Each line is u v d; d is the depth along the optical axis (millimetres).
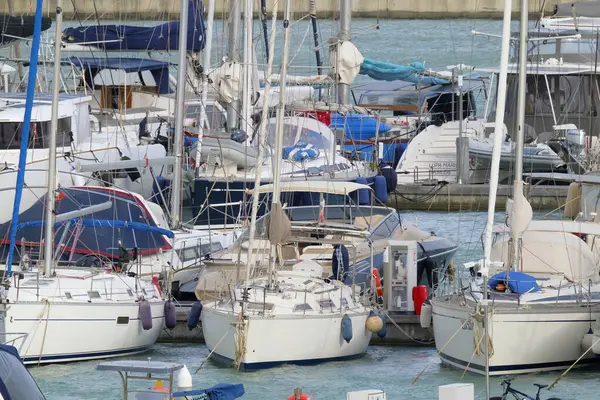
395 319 101500
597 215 107938
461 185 165750
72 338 91375
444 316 91000
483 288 86500
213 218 125500
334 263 101000
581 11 183250
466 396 66250
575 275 96750
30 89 92438
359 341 94688
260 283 94875
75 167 116812
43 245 101312
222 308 92938
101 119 146750
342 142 150875
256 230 106125
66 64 154500
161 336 102438
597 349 88500
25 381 58969
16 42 138875
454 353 90438
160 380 65875
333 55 150375
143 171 128750
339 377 89250
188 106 155875
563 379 88562
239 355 89375
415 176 171000
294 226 107125
